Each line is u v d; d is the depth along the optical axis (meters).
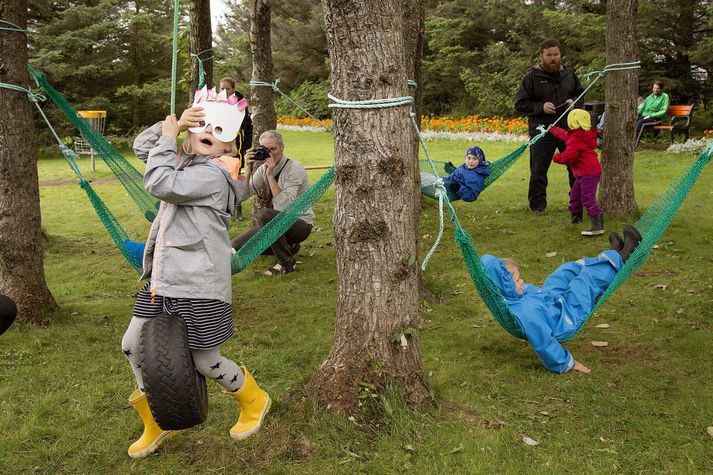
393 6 3.20
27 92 4.79
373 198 3.31
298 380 3.78
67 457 3.20
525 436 3.31
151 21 22.45
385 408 3.31
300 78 32.22
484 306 5.38
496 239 7.27
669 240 6.82
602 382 3.92
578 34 20.09
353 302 3.42
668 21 17.81
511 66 23.22
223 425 3.42
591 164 6.87
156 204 4.93
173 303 2.89
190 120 2.93
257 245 4.25
